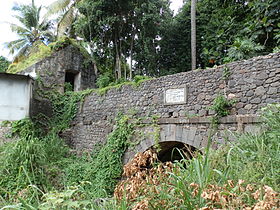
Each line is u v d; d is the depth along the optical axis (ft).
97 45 45.06
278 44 27.02
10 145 26.78
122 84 28.43
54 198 7.23
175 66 47.60
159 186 7.44
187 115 21.03
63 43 43.80
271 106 14.19
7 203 10.97
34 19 67.26
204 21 44.47
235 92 18.21
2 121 30.83
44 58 41.24
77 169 27.53
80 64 45.39
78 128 35.04
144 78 27.09
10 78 32.63
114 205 7.59
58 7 49.65
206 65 40.75
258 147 9.14
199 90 20.58
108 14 41.14
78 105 35.96
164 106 23.24
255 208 4.97
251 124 16.29
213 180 7.04
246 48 24.73
